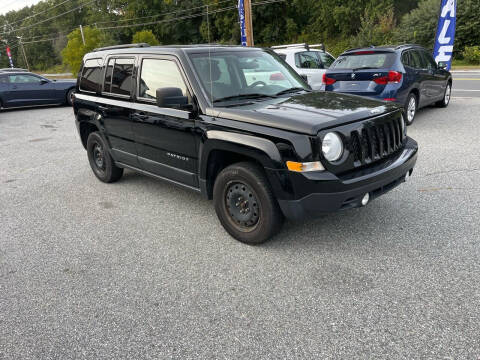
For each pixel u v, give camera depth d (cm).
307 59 1016
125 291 298
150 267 332
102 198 506
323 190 296
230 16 5022
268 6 5081
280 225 338
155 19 6228
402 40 3375
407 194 448
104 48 525
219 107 355
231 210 361
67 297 294
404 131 381
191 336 246
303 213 311
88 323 264
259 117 321
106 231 407
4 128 1120
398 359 217
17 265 346
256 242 352
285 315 259
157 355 231
